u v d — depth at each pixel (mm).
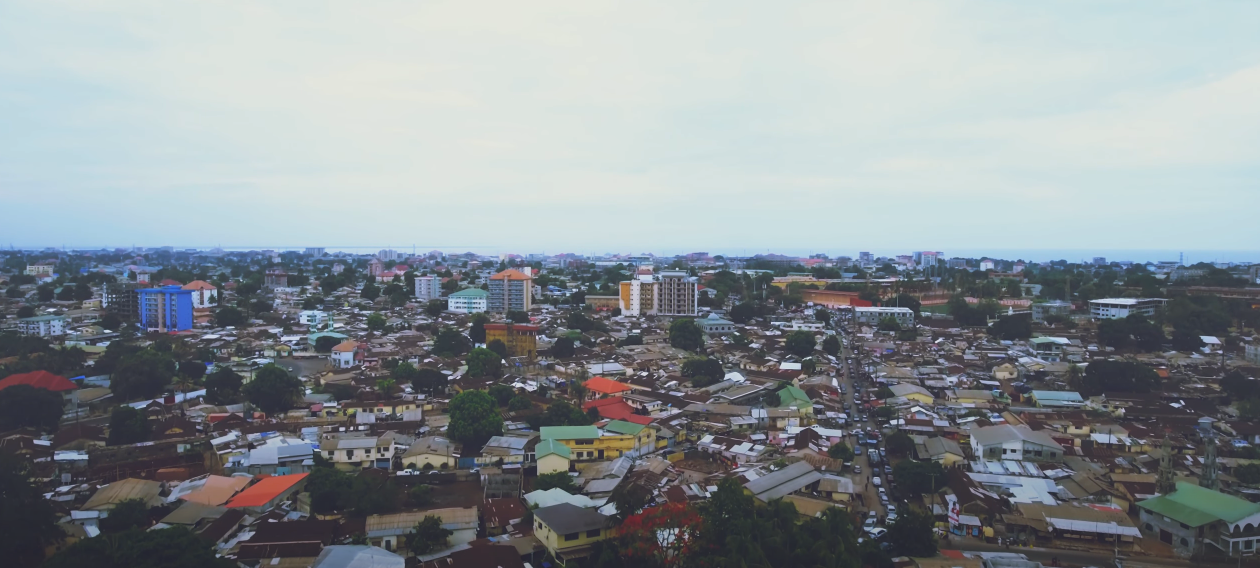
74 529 74375
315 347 189375
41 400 112688
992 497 83938
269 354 181250
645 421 115062
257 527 72125
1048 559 73625
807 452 100750
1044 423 116375
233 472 95312
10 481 71375
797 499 83375
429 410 127875
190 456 98188
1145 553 74562
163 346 174000
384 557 64125
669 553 64562
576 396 140375
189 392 133375
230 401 130125
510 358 179125
